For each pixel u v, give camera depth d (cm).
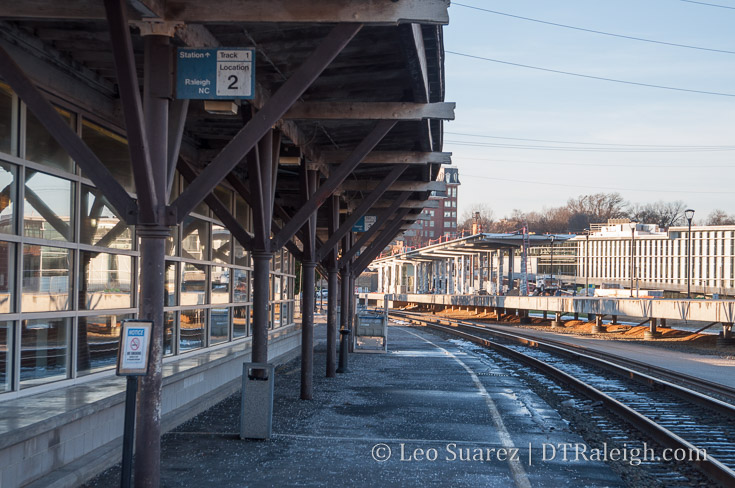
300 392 1300
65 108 892
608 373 1861
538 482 740
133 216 585
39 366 858
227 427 984
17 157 800
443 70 941
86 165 582
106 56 869
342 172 984
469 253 7800
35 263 847
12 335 801
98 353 1003
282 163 1258
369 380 1555
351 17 599
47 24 760
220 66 630
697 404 1330
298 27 748
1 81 768
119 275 1070
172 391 1032
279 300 2148
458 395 1345
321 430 978
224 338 1566
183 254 1306
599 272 10744
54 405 756
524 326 4650
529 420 1096
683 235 9694
